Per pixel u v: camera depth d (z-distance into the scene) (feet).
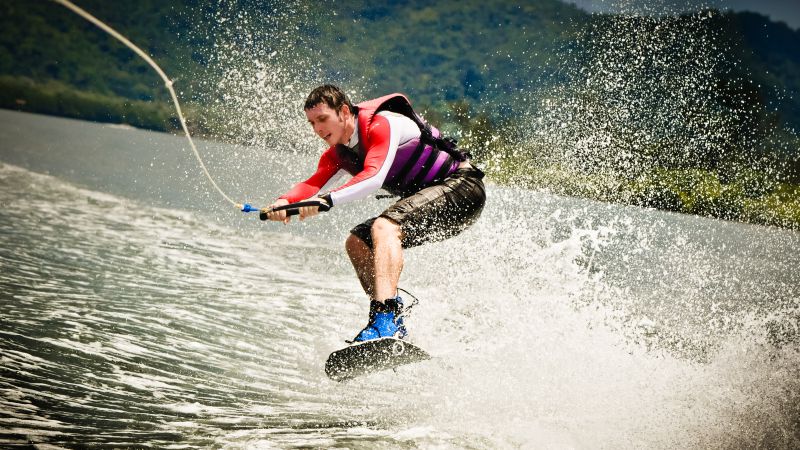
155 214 84.89
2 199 80.43
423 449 27.07
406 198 39.14
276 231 83.15
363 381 35.60
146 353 34.81
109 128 350.23
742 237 104.99
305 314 46.34
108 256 57.31
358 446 26.71
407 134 38.91
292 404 31.17
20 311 38.29
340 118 37.93
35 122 317.42
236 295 49.42
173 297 46.52
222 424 27.71
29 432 24.39
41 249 56.49
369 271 39.42
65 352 32.99
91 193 95.91
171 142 255.09
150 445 24.84
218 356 36.14
